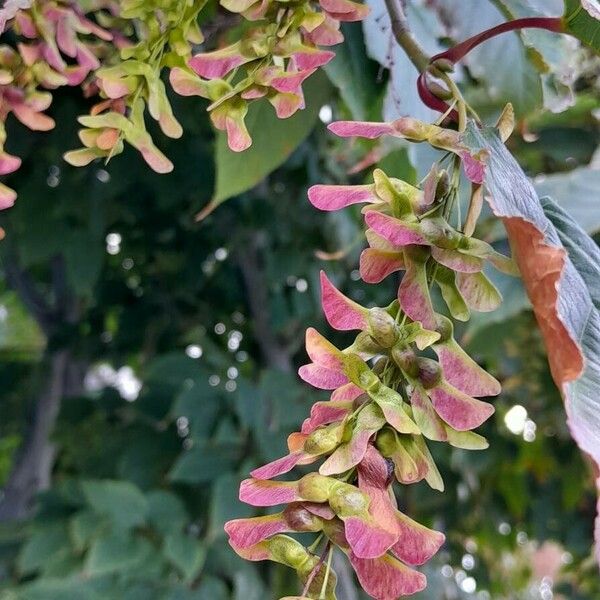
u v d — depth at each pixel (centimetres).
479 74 55
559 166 106
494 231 68
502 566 230
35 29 45
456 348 35
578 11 40
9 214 125
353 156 100
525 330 119
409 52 40
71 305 176
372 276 35
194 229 144
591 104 92
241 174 64
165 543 110
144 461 128
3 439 203
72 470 175
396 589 32
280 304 150
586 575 176
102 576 108
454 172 35
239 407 119
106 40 49
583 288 35
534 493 171
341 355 34
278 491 32
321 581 32
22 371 185
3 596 104
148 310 158
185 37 42
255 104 60
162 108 42
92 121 42
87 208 119
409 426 32
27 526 125
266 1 39
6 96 45
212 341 159
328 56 38
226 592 112
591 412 32
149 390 131
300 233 137
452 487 154
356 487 32
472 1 55
